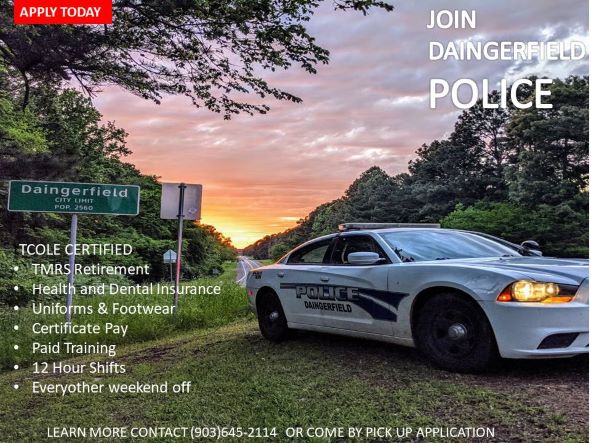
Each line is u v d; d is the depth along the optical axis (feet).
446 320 15.66
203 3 28.30
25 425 14.25
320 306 19.61
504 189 159.12
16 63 30.63
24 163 36.42
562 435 11.01
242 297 37.65
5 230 67.77
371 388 14.78
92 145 109.40
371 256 17.21
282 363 18.22
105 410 14.98
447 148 177.27
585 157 114.32
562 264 16.01
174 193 31.73
